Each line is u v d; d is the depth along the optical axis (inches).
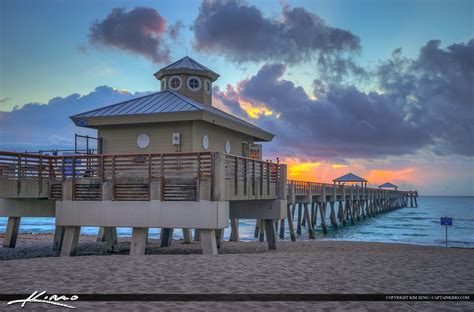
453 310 331.0
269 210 922.7
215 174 629.3
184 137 827.4
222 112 1044.5
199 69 1060.5
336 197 2261.3
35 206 802.2
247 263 517.0
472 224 2664.9
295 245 1093.8
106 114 847.1
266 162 882.8
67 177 729.6
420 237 1900.8
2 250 938.1
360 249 984.9
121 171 832.3
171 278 421.1
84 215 682.2
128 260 530.9
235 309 319.9
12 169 718.5
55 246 917.2
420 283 424.8
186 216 633.0
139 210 653.3
